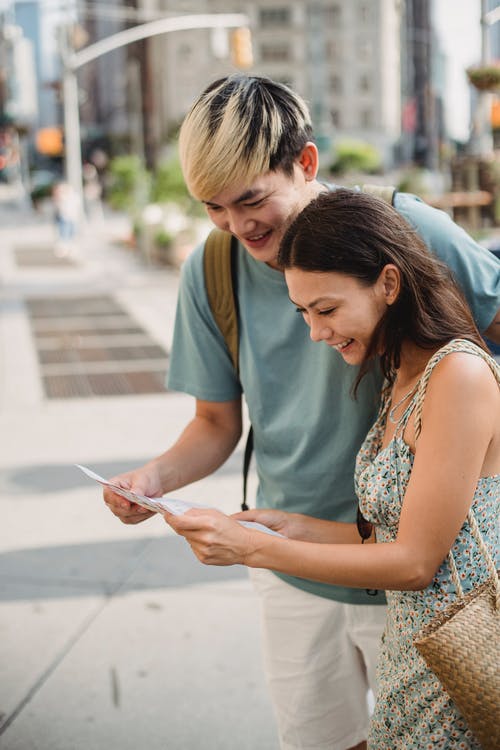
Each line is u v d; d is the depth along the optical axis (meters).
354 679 1.94
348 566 1.40
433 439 1.39
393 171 70.88
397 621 1.53
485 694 1.28
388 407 1.60
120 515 1.85
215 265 1.91
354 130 75.44
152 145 71.06
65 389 7.50
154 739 2.71
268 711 2.83
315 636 1.92
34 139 115.44
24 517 4.53
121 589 3.70
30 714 2.85
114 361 8.73
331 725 1.98
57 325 11.10
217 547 1.42
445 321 1.45
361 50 74.44
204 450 2.05
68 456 5.59
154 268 18.14
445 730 1.45
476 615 1.34
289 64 72.44
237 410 2.10
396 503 1.49
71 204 21.72
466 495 1.38
